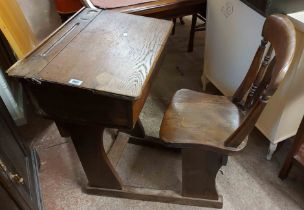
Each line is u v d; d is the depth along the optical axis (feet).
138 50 3.49
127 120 3.17
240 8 4.51
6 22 4.55
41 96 3.23
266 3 3.78
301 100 4.31
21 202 3.46
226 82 5.71
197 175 3.93
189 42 7.93
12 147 3.98
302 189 4.52
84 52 3.42
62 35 3.74
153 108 6.23
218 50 5.63
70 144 5.40
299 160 4.16
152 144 5.24
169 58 7.87
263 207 4.32
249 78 3.92
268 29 3.38
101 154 3.93
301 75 3.92
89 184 4.50
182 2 5.35
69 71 3.12
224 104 4.14
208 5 5.48
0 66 4.97
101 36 3.73
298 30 3.59
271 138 4.71
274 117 4.48
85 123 3.38
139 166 5.01
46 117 3.50
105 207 4.41
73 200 4.52
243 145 3.46
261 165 4.91
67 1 6.10
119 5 5.07
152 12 5.20
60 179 4.83
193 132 3.67
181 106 4.09
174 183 4.72
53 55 3.36
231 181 4.69
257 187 4.58
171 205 4.39
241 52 4.89
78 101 3.13
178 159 5.11
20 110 5.47
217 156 3.62
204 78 6.57
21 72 3.09
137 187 4.45
